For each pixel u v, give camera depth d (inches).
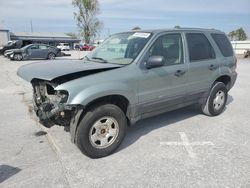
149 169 136.1
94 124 141.6
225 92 225.5
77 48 2321.6
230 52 227.9
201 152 155.4
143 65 157.2
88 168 137.3
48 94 144.6
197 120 213.0
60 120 142.6
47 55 920.3
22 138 175.8
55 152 155.3
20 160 145.5
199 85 196.2
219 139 175.0
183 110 239.0
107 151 148.6
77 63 162.6
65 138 175.6
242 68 627.2
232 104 267.3
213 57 208.2
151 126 199.0
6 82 404.2
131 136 179.9
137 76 153.2
